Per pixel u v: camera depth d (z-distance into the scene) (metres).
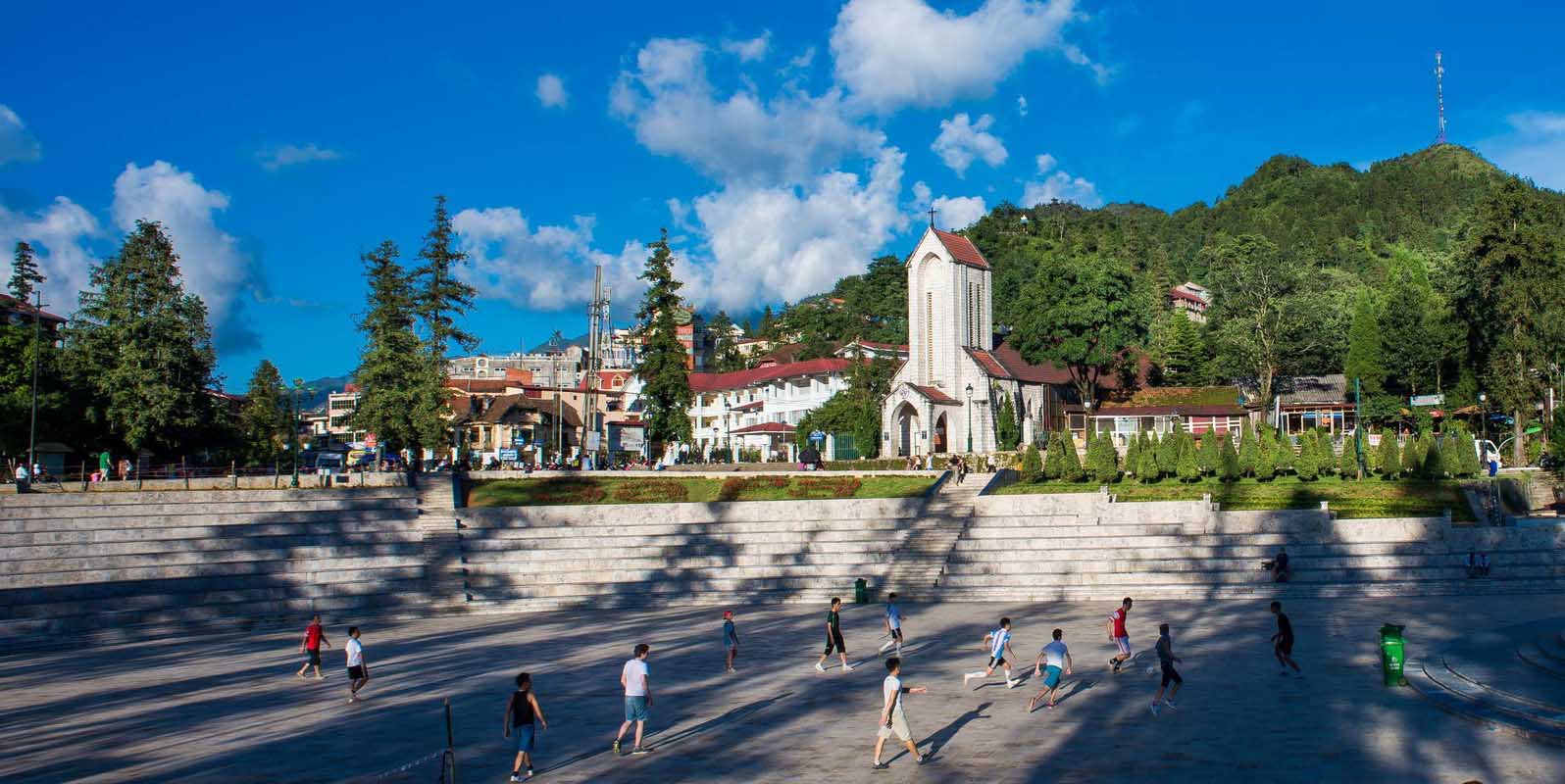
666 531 55.62
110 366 70.75
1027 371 102.88
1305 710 26.06
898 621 36.25
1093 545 50.94
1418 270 125.25
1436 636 35.03
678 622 44.94
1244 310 98.31
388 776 22.28
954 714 26.80
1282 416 97.19
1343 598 45.66
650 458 86.12
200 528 51.88
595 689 31.23
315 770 22.92
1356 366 95.12
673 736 25.39
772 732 25.55
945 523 55.31
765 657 36.06
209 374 74.44
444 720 27.59
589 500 62.91
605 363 176.88
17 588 43.12
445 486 62.59
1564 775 20.19
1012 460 79.62
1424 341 90.31
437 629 44.88
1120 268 97.62
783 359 153.50
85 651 40.94
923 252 98.50
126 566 48.97
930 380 98.12
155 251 71.00
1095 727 25.08
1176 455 68.56
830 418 100.00
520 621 46.66
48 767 23.61
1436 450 62.16
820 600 50.50
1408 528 47.97
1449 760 21.45
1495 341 78.69
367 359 74.19
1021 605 47.03
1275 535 49.25
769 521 56.66
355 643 30.52
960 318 96.69
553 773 22.39
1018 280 171.50
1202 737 23.83
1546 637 30.69
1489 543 46.88
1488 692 26.06
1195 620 40.97
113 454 72.12
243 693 31.94
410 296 76.31
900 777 21.42
